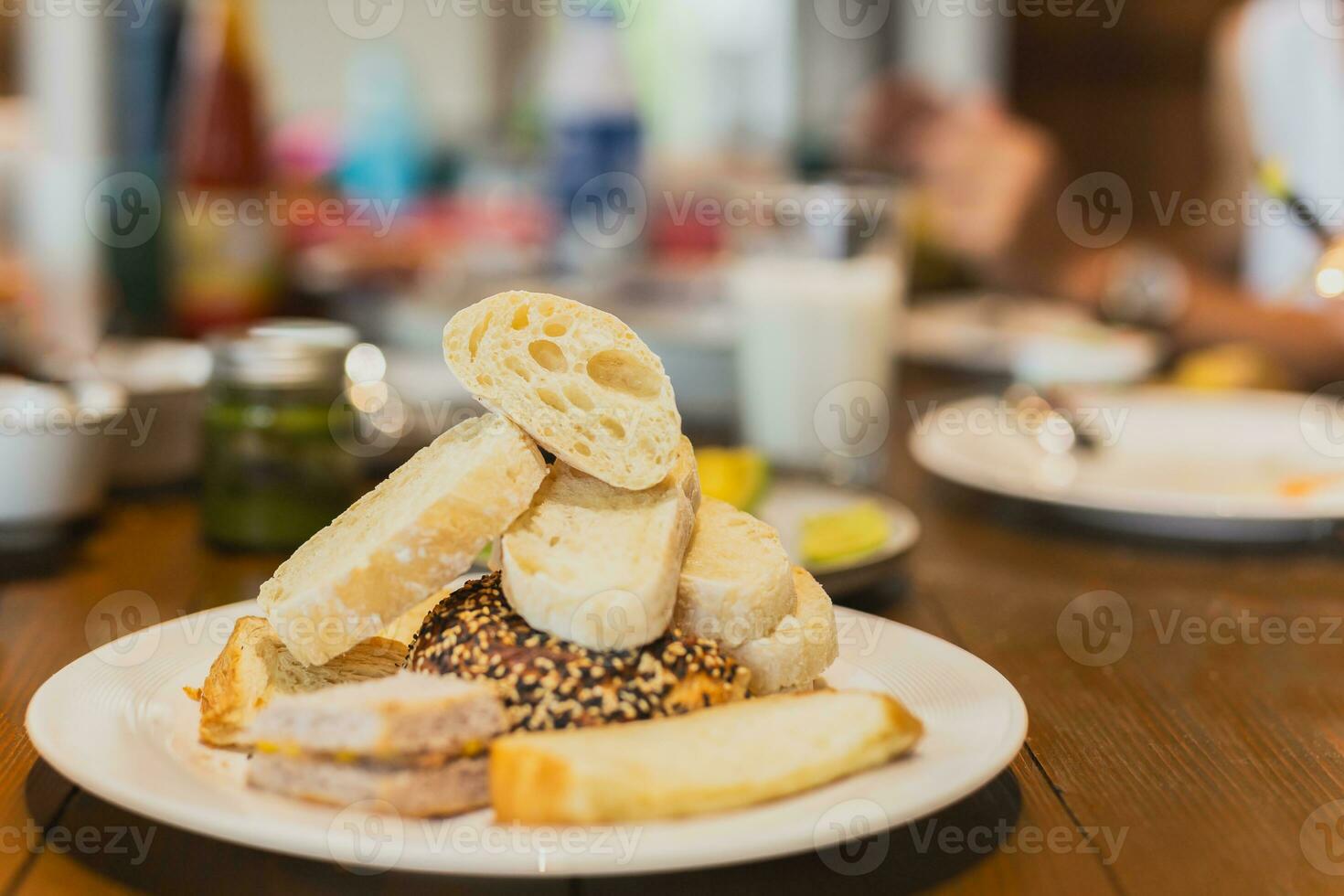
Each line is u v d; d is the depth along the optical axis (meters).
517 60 2.34
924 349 1.38
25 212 1.18
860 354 1.13
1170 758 0.71
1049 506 0.95
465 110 2.35
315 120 1.89
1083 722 0.73
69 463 0.92
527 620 0.67
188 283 1.16
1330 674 0.78
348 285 1.36
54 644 0.80
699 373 1.26
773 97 2.68
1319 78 1.64
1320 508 0.92
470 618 0.68
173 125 1.31
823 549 0.85
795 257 1.14
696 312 1.33
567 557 0.68
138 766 0.63
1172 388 1.28
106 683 0.69
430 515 0.68
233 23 1.20
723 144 2.63
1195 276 1.58
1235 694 0.76
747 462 0.94
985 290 1.66
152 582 0.88
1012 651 0.80
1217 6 2.56
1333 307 1.46
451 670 0.67
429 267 1.41
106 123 1.38
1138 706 0.75
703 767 0.60
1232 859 0.64
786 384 1.13
